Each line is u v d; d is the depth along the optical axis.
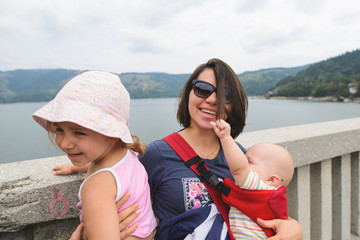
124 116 1.22
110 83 1.17
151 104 187.88
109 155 1.20
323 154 2.61
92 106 1.09
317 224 2.81
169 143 1.56
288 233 1.30
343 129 2.86
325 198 2.78
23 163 1.76
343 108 101.25
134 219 1.14
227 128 1.35
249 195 1.36
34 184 1.39
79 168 1.48
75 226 1.61
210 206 1.43
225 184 1.43
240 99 1.56
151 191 1.56
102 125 1.06
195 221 1.38
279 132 2.76
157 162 1.51
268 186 1.45
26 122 91.94
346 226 3.03
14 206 1.32
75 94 1.10
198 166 1.49
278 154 1.60
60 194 1.42
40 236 1.52
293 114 76.38
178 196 1.45
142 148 1.43
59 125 1.10
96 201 1.00
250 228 1.37
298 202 2.56
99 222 0.95
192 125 1.66
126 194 1.12
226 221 1.43
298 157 2.41
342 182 2.94
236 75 1.57
